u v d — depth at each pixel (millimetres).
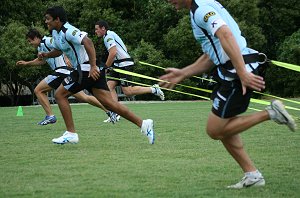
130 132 14414
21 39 36438
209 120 7109
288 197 6719
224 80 6961
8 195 6906
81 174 8320
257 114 7031
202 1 7051
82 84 11367
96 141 12516
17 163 9461
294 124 7031
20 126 16875
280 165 9023
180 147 11273
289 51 40469
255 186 7312
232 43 6641
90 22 40062
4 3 38812
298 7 43312
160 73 38906
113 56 17375
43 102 16594
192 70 7535
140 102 34406
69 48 11445
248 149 10906
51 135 14141
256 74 6992
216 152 10500
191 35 38688
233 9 39812
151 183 7594
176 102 33656
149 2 41375
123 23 41219
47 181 7805
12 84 40125
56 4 40469
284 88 41750
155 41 41656
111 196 6777
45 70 37062
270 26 43844
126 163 9320
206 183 7594
